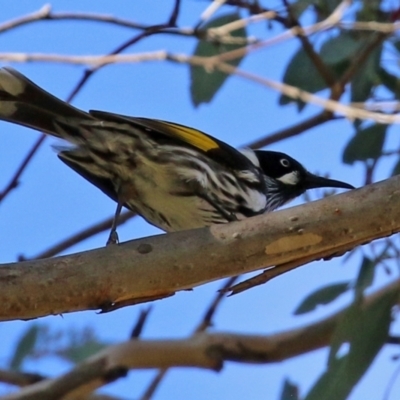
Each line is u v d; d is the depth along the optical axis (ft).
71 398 38.78
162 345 39.17
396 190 22.00
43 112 28.25
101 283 21.52
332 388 30.55
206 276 22.13
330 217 22.06
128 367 39.29
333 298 34.65
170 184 30.89
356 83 36.42
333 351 31.07
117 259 21.65
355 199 22.09
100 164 29.78
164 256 21.85
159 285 21.95
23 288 21.08
